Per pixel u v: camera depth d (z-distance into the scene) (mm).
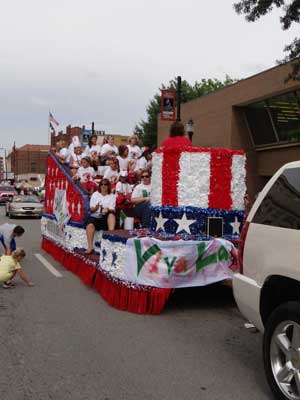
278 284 4164
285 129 23516
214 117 28125
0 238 10172
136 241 6750
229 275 7004
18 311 6887
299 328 3742
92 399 4105
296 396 3764
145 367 4816
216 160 7523
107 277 7387
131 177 11242
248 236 4504
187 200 7477
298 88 21547
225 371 4730
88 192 9938
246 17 11938
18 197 26828
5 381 4477
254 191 26625
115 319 6492
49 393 4223
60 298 7664
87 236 9172
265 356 4090
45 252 12734
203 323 6371
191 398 4129
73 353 5199
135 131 47906
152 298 6699
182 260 6691
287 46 11602
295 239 3844
